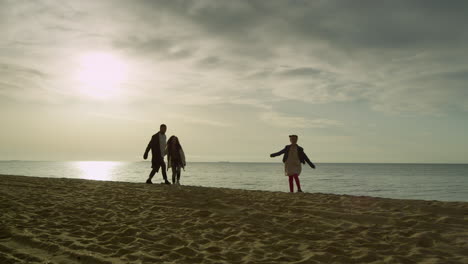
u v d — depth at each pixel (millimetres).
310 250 3691
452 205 5848
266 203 6594
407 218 5047
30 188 9242
